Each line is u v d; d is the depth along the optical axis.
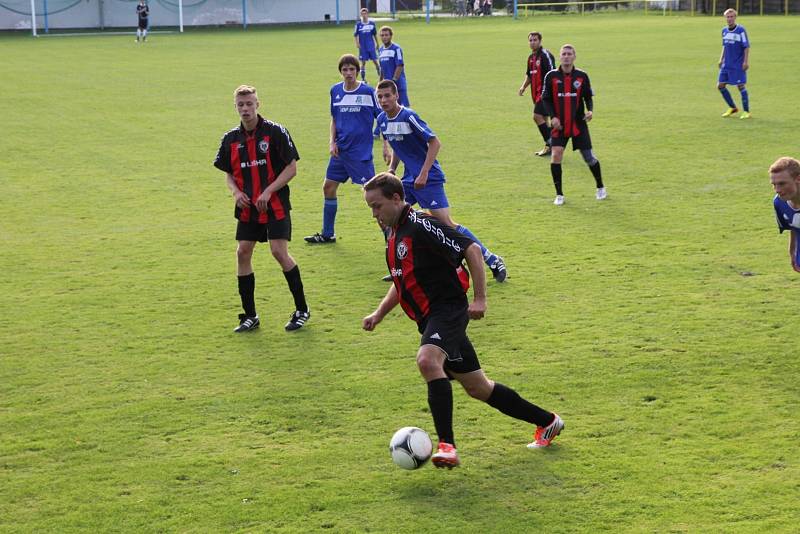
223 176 25.34
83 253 18.25
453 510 8.75
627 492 8.97
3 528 8.57
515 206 21.23
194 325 14.15
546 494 8.99
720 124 31.41
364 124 17.95
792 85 41.16
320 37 82.19
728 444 9.86
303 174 25.44
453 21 102.75
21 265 17.48
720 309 14.05
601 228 19.06
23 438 10.42
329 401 11.27
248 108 13.23
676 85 42.53
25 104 40.22
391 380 11.86
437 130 32.00
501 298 14.96
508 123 33.22
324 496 9.05
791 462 9.43
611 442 10.01
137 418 10.90
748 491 8.90
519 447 9.99
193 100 41.22
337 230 19.69
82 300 15.41
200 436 10.41
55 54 66.62
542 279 15.88
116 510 8.84
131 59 62.31
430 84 45.47
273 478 9.42
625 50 61.25
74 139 31.41
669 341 12.84
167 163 27.12
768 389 11.22
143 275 16.78
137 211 21.58
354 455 9.88
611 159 26.17
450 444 9.12
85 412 11.09
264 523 8.59
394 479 9.38
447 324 9.31
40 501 9.05
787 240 17.61
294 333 13.72
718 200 21.05
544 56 27.97
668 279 15.61
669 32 76.81
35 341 13.53
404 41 75.19
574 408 10.87
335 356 12.77
